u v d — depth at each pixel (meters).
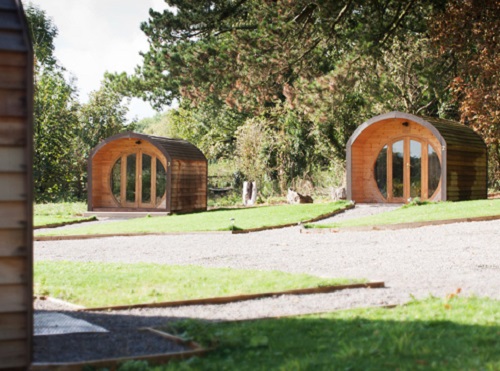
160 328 6.99
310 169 39.47
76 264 11.77
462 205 19.88
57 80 40.22
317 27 31.27
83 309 8.08
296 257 12.36
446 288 9.08
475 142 25.36
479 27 29.53
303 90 31.27
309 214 21.27
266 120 42.34
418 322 6.82
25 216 5.86
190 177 26.64
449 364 5.34
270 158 40.12
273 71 31.34
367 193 25.36
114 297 8.66
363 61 32.16
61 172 38.41
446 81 35.34
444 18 30.19
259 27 31.59
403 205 22.50
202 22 35.03
